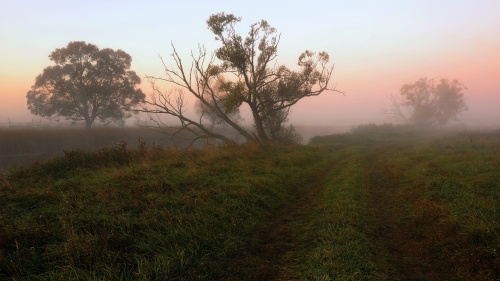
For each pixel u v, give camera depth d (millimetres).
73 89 55438
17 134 33750
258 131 26984
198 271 5309
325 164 16859
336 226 7211
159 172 11375
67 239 5734
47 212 7211
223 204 8367
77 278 4629
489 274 4957
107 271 4824
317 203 9398
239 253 6266
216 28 24094
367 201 9461
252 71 25625
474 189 9203
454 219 7004
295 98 28203
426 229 7168
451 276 5289
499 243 5621
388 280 5105
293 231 7379
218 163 13281
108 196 8156
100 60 56094
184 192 9086
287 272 5402
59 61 53688
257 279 5250
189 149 17078
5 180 9914
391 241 6852
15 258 5160
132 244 5988
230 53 24375
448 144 23328
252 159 15258
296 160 15844
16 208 7473
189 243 6039
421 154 18000
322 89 27422
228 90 24625
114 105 58625
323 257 5633
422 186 10203
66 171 11594
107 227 6449
